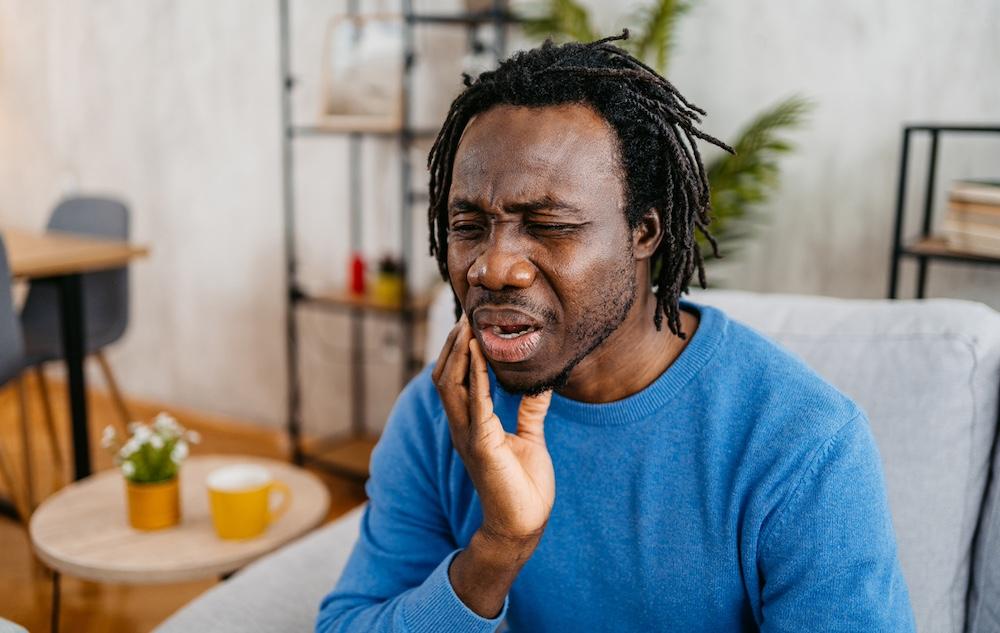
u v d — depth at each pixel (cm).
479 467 71
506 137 65
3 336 204
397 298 253
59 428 315
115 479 163
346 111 257
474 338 72
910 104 199
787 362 76
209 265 319
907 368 96
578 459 78
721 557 73
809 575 69
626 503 76
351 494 263
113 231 256
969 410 92
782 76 213
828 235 213
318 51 278
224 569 131
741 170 199
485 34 246
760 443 72
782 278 221
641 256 72
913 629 71
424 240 267
